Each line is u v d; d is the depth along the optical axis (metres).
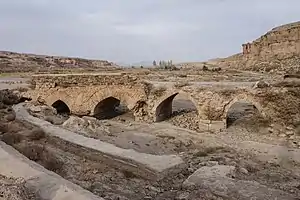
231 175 13.08
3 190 8.45
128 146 20.91
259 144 21.91
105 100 31.94
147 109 30.09
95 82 30.98
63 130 20.19
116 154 15.02
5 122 21.33
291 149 20.64
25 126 21.14
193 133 25.56
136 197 11.48
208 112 26.28
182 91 27.81
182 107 37.53
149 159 14.41
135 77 31.98
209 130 26.11
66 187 9.75
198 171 13.41
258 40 70.56
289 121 23.47
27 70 78.00
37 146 15.87
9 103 31.75
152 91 29.59
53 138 18.56
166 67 74.25
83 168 14.38
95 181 12.90
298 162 18.28
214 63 99.12
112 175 13.80
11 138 17.09
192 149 21.11
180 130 26.59
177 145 22.19
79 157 16.08
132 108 30.33
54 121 25.81
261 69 58.03
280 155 19.58
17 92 35.31
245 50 73.31
